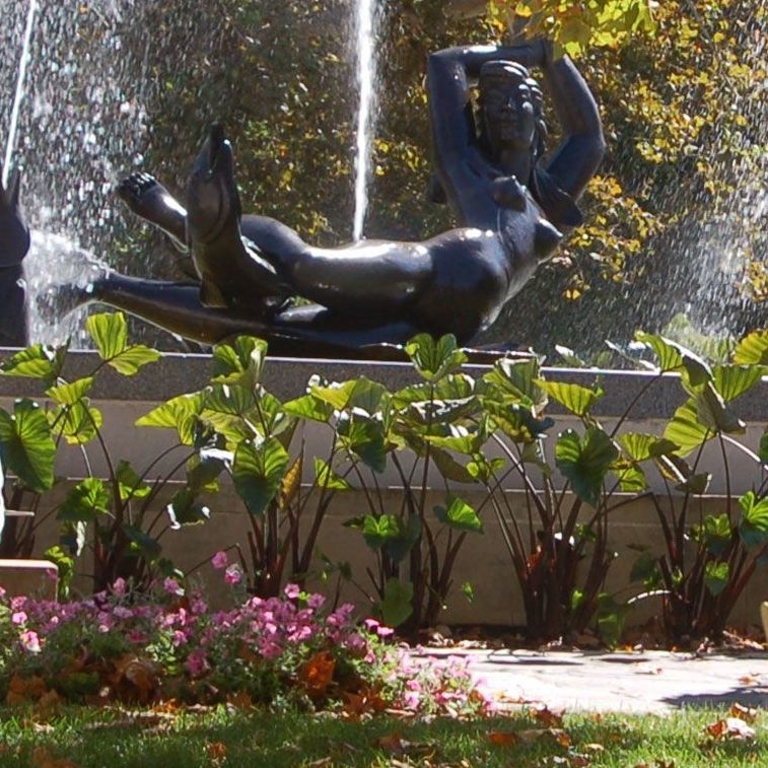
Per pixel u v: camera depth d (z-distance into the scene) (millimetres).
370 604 12648
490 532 12961
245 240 13547
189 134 28266
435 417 12008
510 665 10422
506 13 13391
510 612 12891
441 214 28797
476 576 12898
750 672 10312
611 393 13586
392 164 28672
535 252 14844
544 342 31609
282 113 28000
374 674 8328
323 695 8133
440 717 7719
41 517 12523
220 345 12039
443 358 12125
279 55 27953
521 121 14992
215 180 13156
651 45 30953
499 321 31312
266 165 27797
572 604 12203
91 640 8281
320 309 14211
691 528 12797
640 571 12492
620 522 13117
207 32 28234
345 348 13945
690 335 28266
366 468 13211
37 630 8469
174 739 6816
